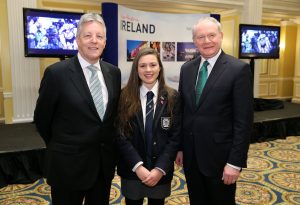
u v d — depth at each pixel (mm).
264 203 3031
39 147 3607
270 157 4520
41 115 1770
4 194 3213
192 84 2012
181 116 2053
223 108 1898
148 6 7117
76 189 1748
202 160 1940
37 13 4406
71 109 1696
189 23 5668
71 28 4660
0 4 5281
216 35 1884
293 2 7980
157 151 1958
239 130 1848
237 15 7387
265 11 7840
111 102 1820
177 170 3951
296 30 9930
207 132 1914
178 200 3062
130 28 5105
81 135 1718
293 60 10117
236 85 1852
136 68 1943
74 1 6641
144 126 1955
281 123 5527
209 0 6809
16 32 5051
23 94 5203
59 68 1712
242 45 6520
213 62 1951
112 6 4773
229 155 1883
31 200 3074
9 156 3453
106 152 1836
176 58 5684
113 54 4867
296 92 9891
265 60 9758
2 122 6621
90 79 1770
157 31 5441
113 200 3066
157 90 1983
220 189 1975
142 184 2002
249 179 3662
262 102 6676
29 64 5195
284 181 3607
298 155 4617
